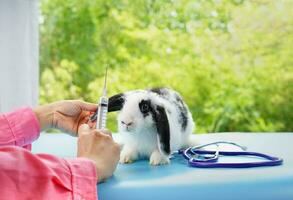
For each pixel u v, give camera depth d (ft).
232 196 1.86
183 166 2.23
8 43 4.71
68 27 7.45
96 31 7.47
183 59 7.25
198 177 1.97
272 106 7.09
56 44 7.43
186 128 2.66
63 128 2.53
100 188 1.87
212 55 7.19
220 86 7.18
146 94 2.36
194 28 7.25
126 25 7.42
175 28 7.32
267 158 2.34
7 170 1.58
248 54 7.09
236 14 7.11
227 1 7.14
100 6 7.44
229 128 7.14
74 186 1.66
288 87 7.02
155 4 7.35
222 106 7.16
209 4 7.20
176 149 2.51
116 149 2.01
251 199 1.86
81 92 7.44
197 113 7.11
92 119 2.40
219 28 7.18
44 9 7.29
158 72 7.30
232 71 7.15
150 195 1.85
